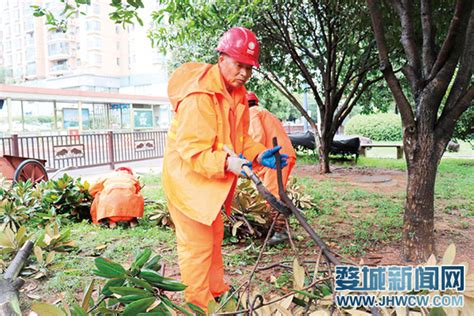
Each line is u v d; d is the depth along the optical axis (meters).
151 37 6.92
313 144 14.42
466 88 3.77
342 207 6.46
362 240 4.68
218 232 2.78
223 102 2.48
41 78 65.19
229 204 2.76
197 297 2.54
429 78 3.76
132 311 1.77
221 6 6.07
